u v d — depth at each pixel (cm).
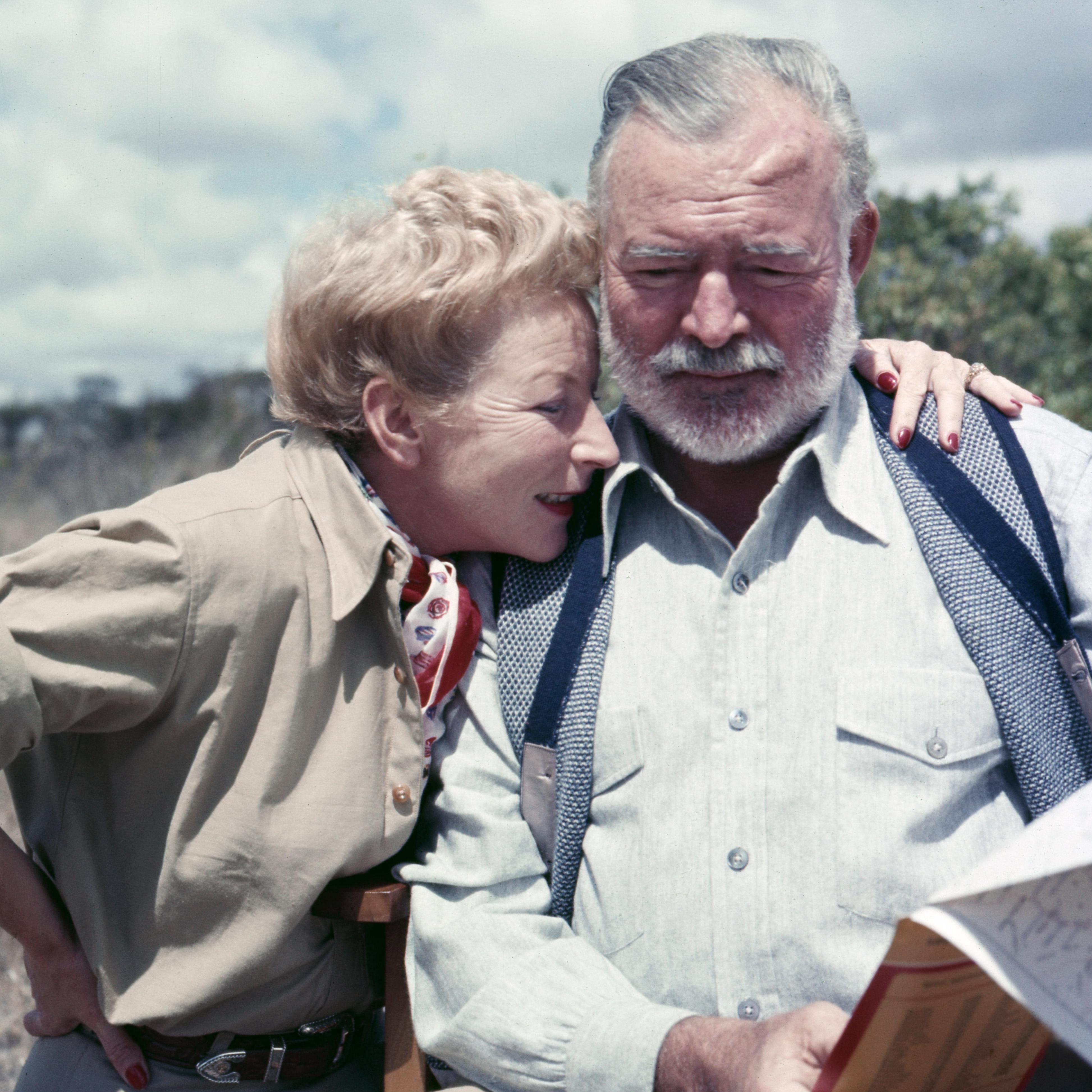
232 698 159
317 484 169
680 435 173
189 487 165
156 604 152
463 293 158
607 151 172
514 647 176
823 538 171
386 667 168
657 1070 146
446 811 174
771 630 168
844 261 171
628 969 168
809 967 159
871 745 161
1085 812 107
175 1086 169
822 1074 115
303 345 169
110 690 153
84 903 165
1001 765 164
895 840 158
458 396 164
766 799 163
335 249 167
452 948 164
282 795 162
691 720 168
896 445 174
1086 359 699
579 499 183
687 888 164
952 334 621
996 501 166
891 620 165
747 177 160
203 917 162
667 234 163
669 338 170
